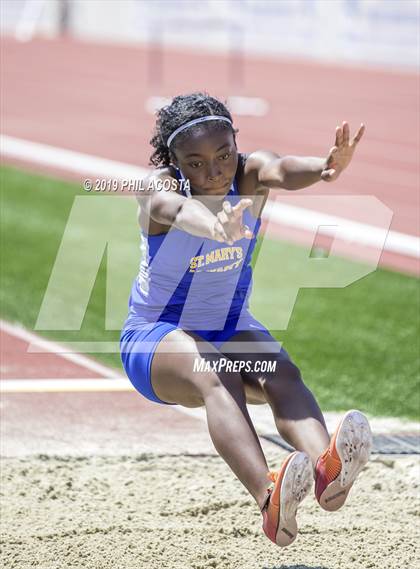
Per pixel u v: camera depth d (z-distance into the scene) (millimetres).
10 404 15992
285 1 72000
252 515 12023
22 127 45531
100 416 15602
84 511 12055
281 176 10023
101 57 72688
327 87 57000
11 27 89188
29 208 30375
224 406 9516
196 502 12367
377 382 17641
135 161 37938
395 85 58000
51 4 88875
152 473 13406
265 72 63031
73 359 18562
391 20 65438
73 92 56750
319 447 9586
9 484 12844
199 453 14117
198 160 9898
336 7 68750
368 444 9203
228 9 75750
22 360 18469
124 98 54312
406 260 25469
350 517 12031
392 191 33656
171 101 10250
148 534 11344
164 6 80438
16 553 10688
